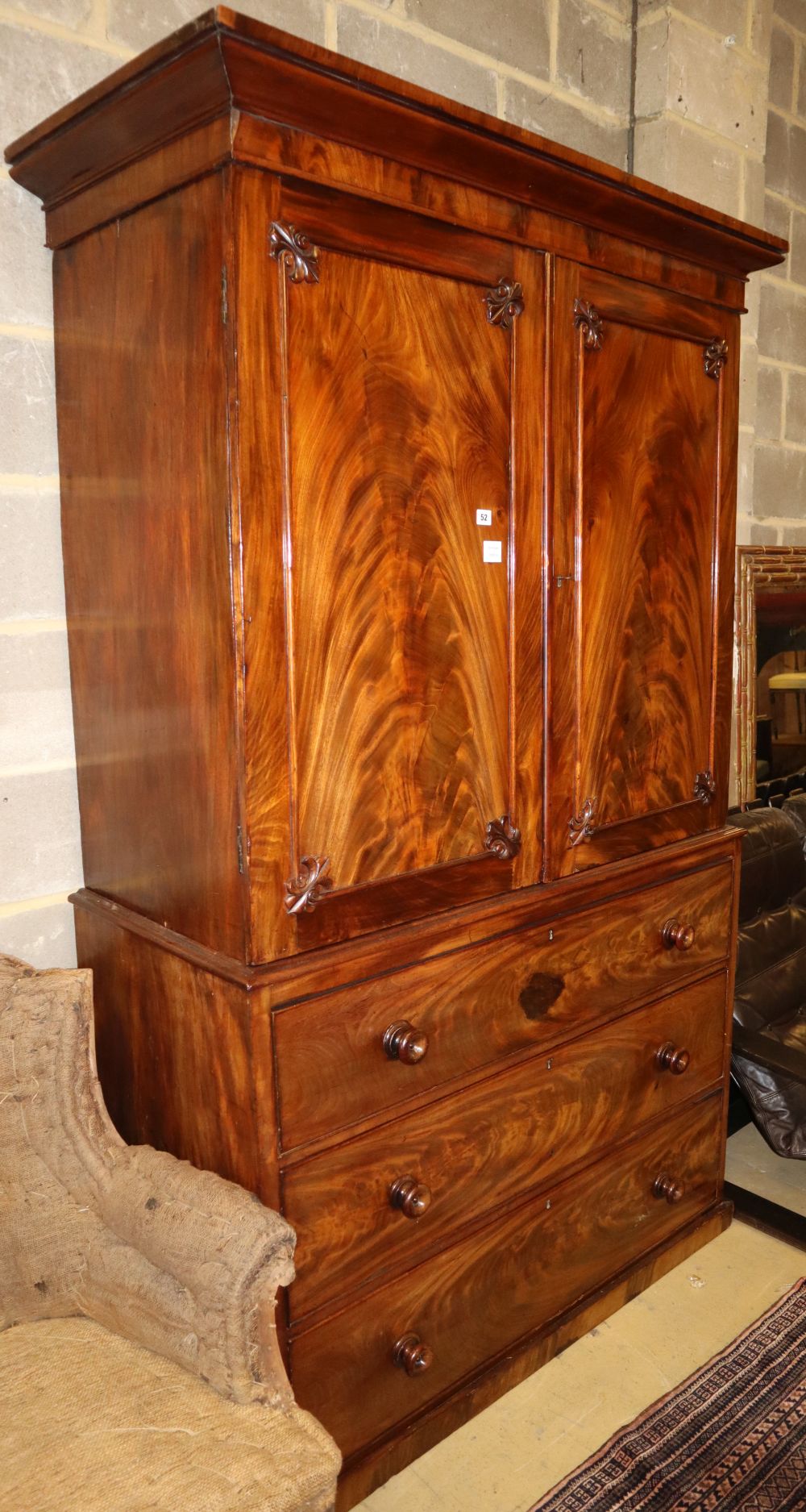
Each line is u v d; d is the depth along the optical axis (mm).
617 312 1640
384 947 1398
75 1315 1321
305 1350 1407
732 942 2133
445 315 1382
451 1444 1646
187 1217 1195
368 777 1377
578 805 1705
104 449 1422
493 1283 1696
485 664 1512
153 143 1215
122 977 1535
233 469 1172
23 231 1492
